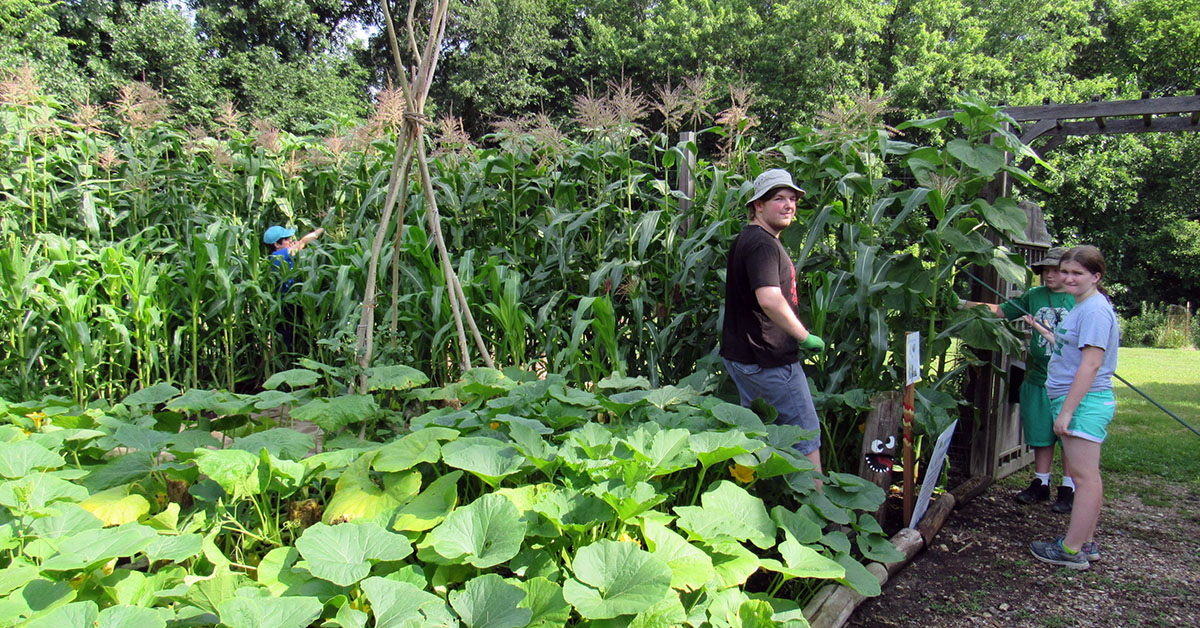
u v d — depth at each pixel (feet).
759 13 73.10
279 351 19.17
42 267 15.28
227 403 8.95
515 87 73.82
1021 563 10.70
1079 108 17.01
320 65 74.18
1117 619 9.00
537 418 9.20
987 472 14.46
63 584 5.27
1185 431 18.99
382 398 11.76
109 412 9.47
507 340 14.99
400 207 11.50
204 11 69.31
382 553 5.81
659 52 70.85
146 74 62.44
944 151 12.23
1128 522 12.39
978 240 12.19
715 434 7.69
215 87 64.44
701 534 6.60
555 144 16.17
